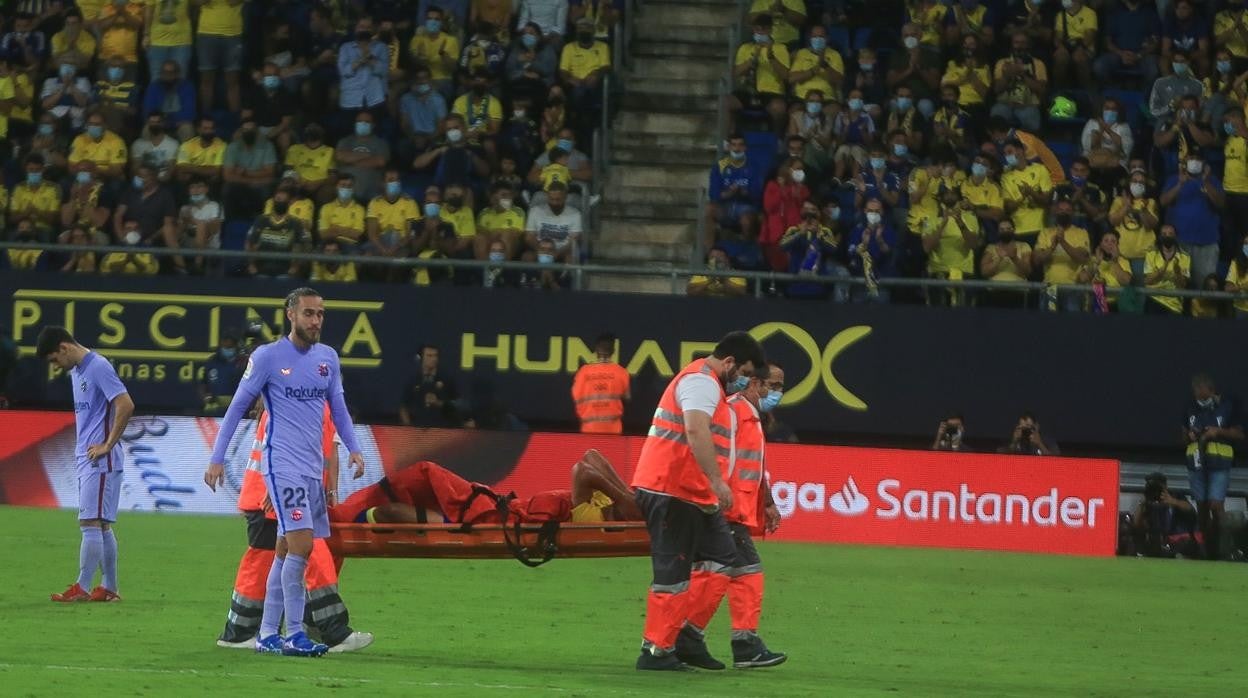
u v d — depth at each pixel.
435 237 86.19
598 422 81.25
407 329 84.06
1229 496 79.50
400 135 93.31
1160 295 81.50
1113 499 77.31
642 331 83.62
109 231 89.12
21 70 96.94
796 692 35.03
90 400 48.12
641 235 91.69
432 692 32.94
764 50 95.12
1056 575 66.69
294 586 37.44
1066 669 41.72
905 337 82.69
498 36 95.94
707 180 93.62
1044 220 86.12
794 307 83.00
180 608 47.41
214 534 69.88
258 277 84.44
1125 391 81.81
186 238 87.81
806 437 84.19
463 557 42.94
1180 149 88.75
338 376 38.25
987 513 77.56
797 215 85.81
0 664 35.03
